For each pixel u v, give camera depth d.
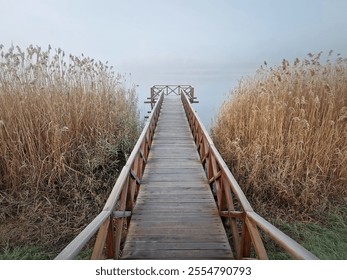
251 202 3.71
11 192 3.65
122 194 2.71
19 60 4.16
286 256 2.66
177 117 9.61
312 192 3.53
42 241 3.00
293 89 4.71
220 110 6.54
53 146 3.87
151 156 5.45
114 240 2.17
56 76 4.68
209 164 4.00
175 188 3.94
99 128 4.60
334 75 4.61
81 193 3.80
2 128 3.72
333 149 3.79
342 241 2.87
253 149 4.20
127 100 6.76
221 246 2.57
